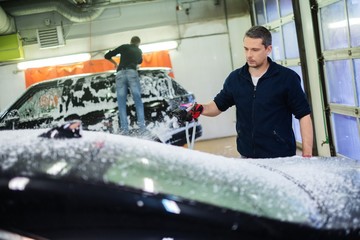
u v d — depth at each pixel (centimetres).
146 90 609
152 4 868
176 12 868
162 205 102
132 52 621
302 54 548
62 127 142
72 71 883
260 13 771
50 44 875
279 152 261
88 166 112
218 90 881
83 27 882
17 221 98
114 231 99
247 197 116
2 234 96
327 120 518
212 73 879
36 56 892
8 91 888
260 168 156
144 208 101
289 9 594
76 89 618
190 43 873
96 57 886
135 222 100
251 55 252
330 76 498
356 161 178
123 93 612
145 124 596
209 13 867
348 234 109
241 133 276
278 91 256
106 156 122
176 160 137
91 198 100
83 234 99
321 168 162
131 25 875
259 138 264
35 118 610
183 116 279
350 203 123
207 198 109
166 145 163
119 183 105
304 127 257
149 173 116
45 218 98
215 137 880
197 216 103
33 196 99
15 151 120
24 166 108
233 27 870
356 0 401
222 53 875
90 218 99
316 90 536
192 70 877
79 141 136
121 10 871
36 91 616
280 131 261
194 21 868
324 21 490
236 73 272
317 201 124
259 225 105
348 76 448
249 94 263
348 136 475
